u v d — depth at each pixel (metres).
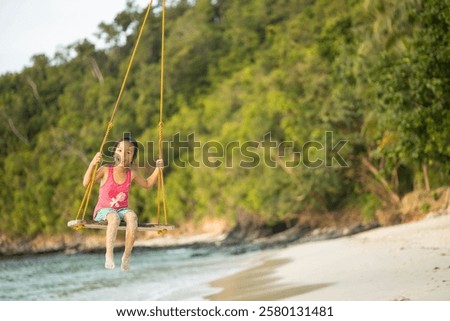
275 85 82.62
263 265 31.73
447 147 31.42
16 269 58.09
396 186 55.97
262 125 77.00
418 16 30.02
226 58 140.38
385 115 34.34
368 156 57.97
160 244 95.81
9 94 159.88
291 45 96.50
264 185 75.75
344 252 29.30
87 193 10.80
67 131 142.75
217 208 95.38
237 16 147.75
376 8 41.78
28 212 130.00
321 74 70.06
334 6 94.25
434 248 23.94
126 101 144.12
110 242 10.43
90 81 157.00
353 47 55.06
